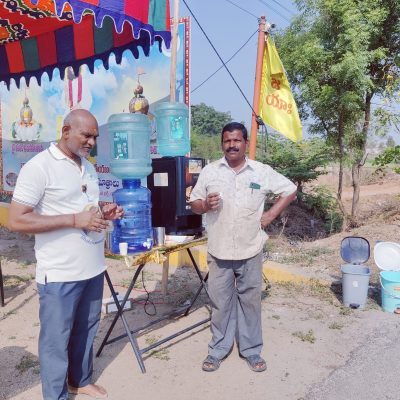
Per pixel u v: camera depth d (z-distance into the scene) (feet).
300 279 18.98
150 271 21.26
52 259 8.98
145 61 21.27
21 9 15.42
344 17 25.53
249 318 12.07
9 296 17.58
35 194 8.56
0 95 31.89
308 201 33.83
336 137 29.71
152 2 13.23
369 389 10.94
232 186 11.20
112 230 11.48
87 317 10.10
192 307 16.38
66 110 26.35
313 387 10.99
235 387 10.98
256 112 19.04
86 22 17.31
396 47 28.63
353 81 26.07
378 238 25.48
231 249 11.39
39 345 9.36
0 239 28.45
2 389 10.85
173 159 12.67
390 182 62.85
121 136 11.68
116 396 10.57
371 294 17.69
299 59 27.71
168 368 11.91
